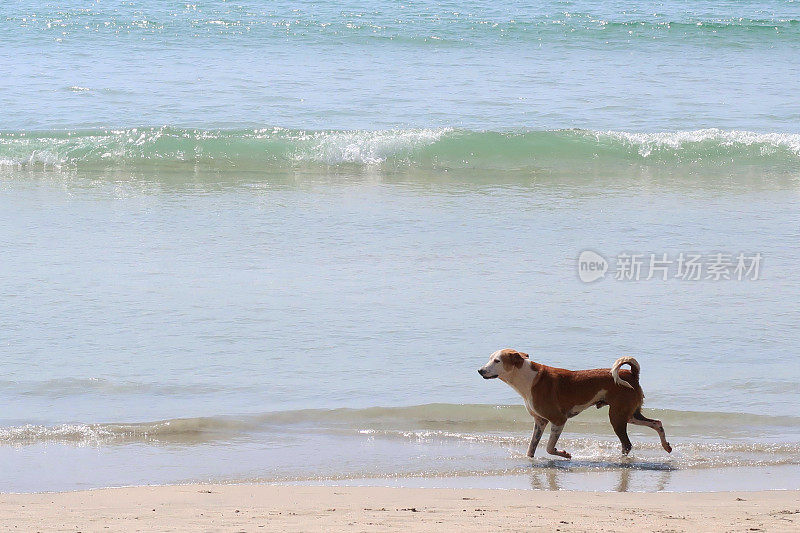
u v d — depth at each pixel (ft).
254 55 120.78
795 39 136.46
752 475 28.81
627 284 48.65
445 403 34.73
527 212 63.87
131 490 25.85
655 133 85.25
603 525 21.38
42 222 59.77
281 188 71.15
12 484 27.43
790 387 36.29
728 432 32.71
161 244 55.11
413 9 151.74
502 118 92.07
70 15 143.33
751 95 103.14
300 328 42.11
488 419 33.78
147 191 69.56
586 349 39.75
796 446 31.35
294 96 99.66
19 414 33.55
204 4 153.38
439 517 22.15
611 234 58.18
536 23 142.31
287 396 35.32
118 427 32.24
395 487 26.78
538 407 30.55
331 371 37.58
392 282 48.57
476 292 47.06
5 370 37.27
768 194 70.18
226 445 31.12
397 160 80.69
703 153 82.23
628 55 124.77
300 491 25.85
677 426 33.19
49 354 38.88
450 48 126.41
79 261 51.49
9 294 45.88
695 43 133.18
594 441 32.24
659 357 39.09
